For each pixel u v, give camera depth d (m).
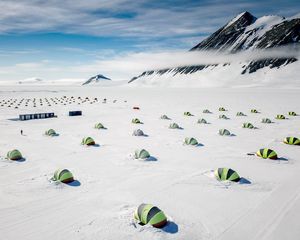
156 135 35.50
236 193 17.20
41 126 41.84
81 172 20.86
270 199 16.30
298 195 16.81
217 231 12.91
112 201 16.02
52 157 24.84
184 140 31.22
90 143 29.56
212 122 46.53
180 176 20.19
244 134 36.53
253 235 12.48
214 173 20.12
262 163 23.59
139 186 18.27
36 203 15.62
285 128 41.06
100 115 55.38
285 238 12.16
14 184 18.33
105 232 12.81
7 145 29.25
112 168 21.91
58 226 13.24
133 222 13.69
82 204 15.58
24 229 12.94
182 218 14.14
